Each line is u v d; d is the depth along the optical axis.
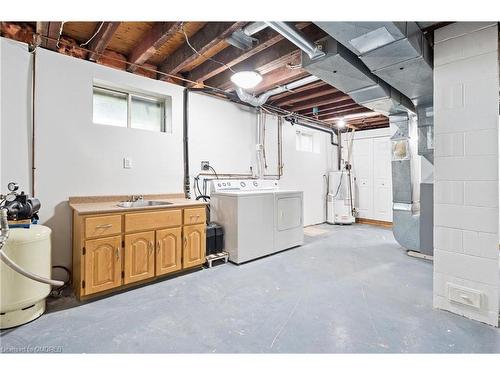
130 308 2.07
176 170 3.33
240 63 3.09
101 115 2.95
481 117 1.81
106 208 2.28
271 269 2.96
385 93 2.89
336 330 1.77
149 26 2.43
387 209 5.65
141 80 3.03
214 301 2.19
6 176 2.26
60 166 2.52
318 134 5.88
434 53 2.00
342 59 2.18
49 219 2.46
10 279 1.77
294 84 3.38
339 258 3.37
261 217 3.39
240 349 1.59
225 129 3.90
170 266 2.63
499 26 1.88
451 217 1.96
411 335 1.71
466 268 1.90
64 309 2.05
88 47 2.67
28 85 2.35
